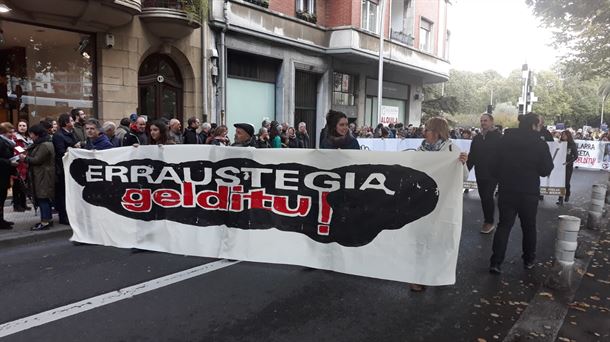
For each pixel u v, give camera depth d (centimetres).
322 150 487
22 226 682
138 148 571
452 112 3744
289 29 1560
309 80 1766
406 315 404
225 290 451
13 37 995
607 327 388
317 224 496
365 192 469
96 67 1034
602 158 1948
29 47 1020
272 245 520
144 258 550
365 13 1853
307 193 498
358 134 1537
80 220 613
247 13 1386
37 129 655
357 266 476
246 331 366
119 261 538
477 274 519
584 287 482
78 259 545
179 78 1266
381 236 464
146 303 418
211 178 540
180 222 560
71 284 463
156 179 566
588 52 1249
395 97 2306
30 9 884
